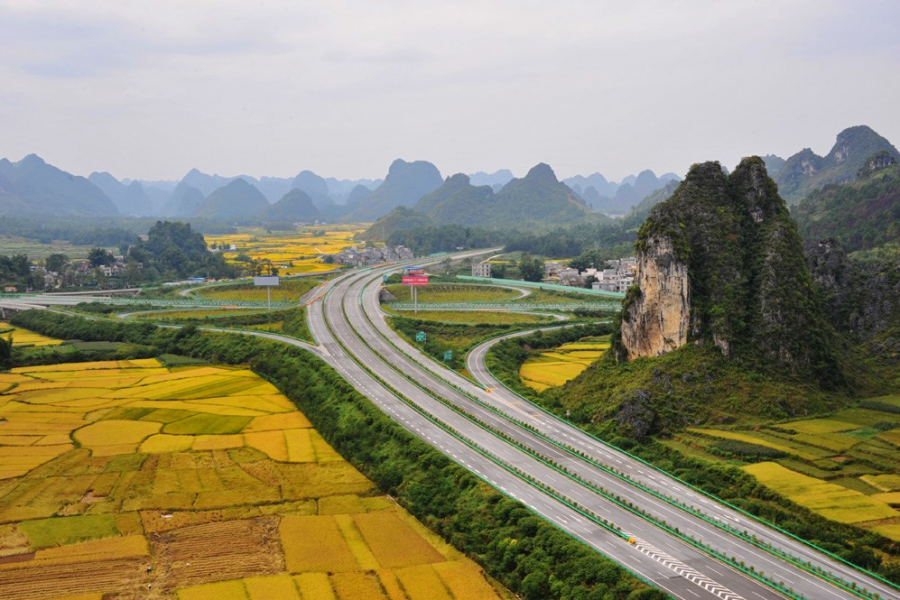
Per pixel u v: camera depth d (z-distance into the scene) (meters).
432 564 109.75
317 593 100.50
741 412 156.75
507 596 101.06
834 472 127.56
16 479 139.62
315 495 136.12
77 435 164.50
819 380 164.50
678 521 114.75
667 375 166.00
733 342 168.38
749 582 96.19
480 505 122.88
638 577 96.25
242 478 143.00
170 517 125.06
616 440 150.00
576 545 103.94
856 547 102.38
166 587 102.06
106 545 114.31
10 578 104.06
